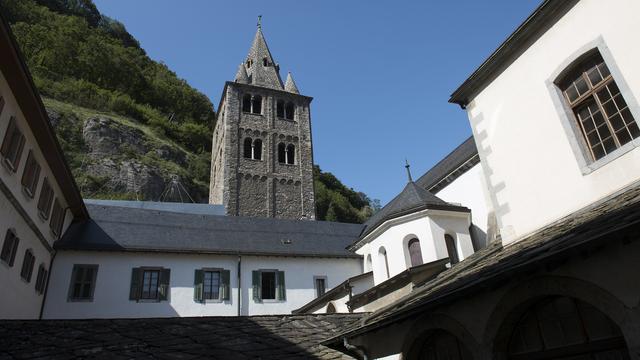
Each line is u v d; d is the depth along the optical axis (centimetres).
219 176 5225
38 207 1936
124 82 9050
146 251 2427
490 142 1150
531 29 1054
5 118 1509
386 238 2412
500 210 1083
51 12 9550
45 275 2148
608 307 548
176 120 9394
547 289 629
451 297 723
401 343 905
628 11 859
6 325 951
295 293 2650
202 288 2464
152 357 807
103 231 2522
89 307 2203
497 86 1155
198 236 2747
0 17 1222
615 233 500
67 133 6338
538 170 999
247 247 2727
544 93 1015
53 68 8031
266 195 4834
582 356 636
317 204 7662
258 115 5244
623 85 845
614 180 834
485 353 714
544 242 692
